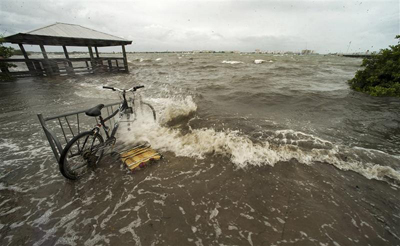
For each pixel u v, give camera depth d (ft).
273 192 8.80
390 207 8.00
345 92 29.58
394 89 26.58
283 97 26.30
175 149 12.59
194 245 6.35
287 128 16.30
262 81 40.24
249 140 13.66
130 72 60.29
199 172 10.23
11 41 38.50
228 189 8.98
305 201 8.26
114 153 11.50
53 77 44.91
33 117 18.16
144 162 10.53
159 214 7.56
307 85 35.96
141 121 16.72
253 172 10.23
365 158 11.61
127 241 6.46
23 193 8.52
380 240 6.56
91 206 7.92
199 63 108.68
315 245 6.34
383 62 30.32
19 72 41.32
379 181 9.62
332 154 12.00
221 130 15.80
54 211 7.63
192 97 26.66
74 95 27.58
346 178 9.82
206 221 7.28
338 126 16.80
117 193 8.66
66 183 9.21
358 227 7.05
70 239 6.51
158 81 41.47
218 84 36.70
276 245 6.33
